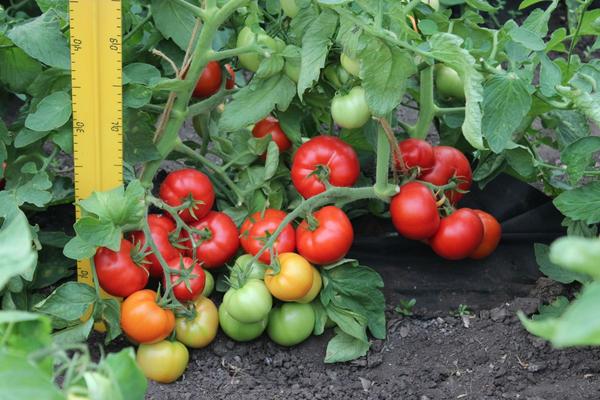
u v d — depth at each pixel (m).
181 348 1.95
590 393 1.95
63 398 1.27
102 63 1.89
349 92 1.95
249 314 1.94
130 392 1.44
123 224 1.89
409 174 2.04
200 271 1.97
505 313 2.08
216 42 2.10
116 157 1.93
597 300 1.10
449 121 2.14
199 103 2.05
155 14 2.01
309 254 1.98
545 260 2.09
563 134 2.16
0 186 2.09
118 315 1.93
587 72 1.94
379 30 1.82
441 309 2.10
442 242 2.04
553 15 2.94
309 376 1.99
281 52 1.98
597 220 1.99
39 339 1.43
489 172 2.12
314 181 2.01
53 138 1.95
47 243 2.03
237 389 1.96
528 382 1.98
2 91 2.10
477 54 2.01
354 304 2.03
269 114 2.12
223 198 2.17
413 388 1.97
